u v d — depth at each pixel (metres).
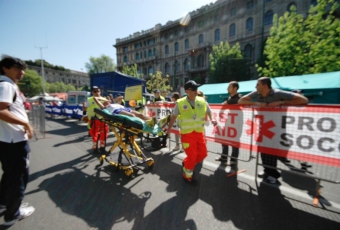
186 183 2.95
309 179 3.07
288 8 25.55
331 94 7.07
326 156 2.33
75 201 2.47
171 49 42.06
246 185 2.86
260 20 28.19
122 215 2.15
